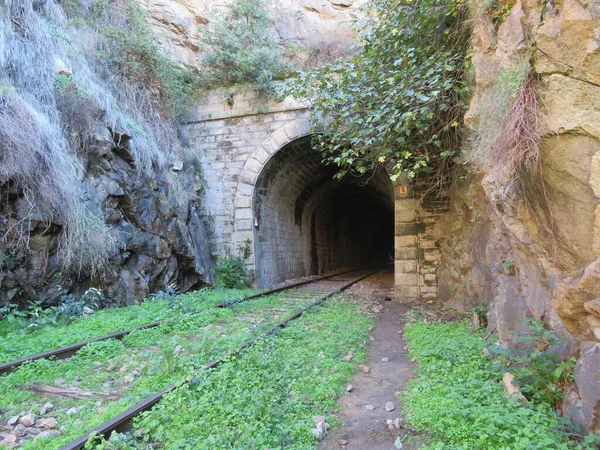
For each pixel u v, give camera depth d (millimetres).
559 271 3365
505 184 3707
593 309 2725
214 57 13273
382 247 43031
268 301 10273
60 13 9664
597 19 2553
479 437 2891
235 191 13875
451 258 9562
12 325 6168
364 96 7316
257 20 13266
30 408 3631
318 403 3770
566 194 2914
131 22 11938
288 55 13664
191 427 3066
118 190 8883
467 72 6023
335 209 25047
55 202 7203
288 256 17719
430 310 8859
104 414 3309
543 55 2883
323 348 5434
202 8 14195
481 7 4812
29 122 6930
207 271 12508
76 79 8789
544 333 3391
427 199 11461
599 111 2582
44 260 7148
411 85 6508
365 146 7293
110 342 5480
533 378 3449
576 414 2873
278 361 4711
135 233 9258
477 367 4340
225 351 4984
